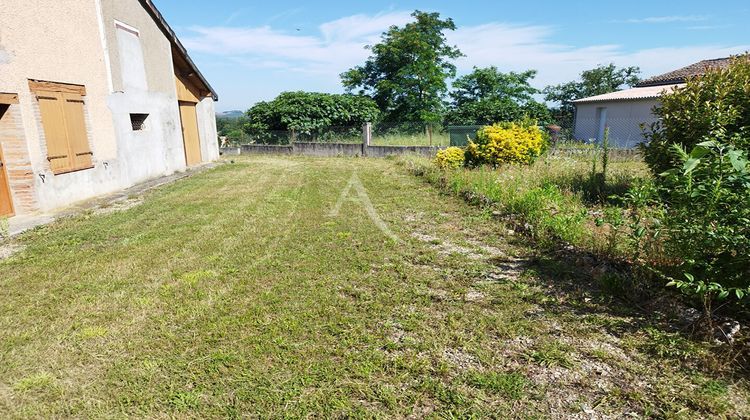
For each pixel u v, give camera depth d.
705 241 3.01
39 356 2.83
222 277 4.14
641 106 16.08
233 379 2.57
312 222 6.19
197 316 3.35
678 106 5.88
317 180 10.27
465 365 2.70
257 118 19.45
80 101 7.80
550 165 9.86
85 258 4.75
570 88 29.23
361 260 4.58
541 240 4.96
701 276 3.13
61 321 3.30
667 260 3.54
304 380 2.55
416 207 7.12
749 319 2.98
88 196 8.02
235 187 9.45
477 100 26.16
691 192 3.15
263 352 2.84
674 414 2.22
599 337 2.97
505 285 3.86
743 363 2.61
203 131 14.64
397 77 26.00
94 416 2.30
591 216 5.57
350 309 3.45
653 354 2.75
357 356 2.79
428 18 25.98
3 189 6.50
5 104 6.25
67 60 7.43
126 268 4.43
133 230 5.90
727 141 5.06
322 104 19.27
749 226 2.84
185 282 4.02
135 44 9.78
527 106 24.86
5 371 2.68
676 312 3.16
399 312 3.40
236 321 3.25
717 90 5.53
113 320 3.32
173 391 2.47
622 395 2.38
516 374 2.58
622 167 9.77
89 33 8.06
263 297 3.67
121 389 2.50
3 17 6.13
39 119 6.82
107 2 8.64
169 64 11.57
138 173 9.88
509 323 3.18
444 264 4.44
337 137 18.55
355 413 2.29
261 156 17.72
